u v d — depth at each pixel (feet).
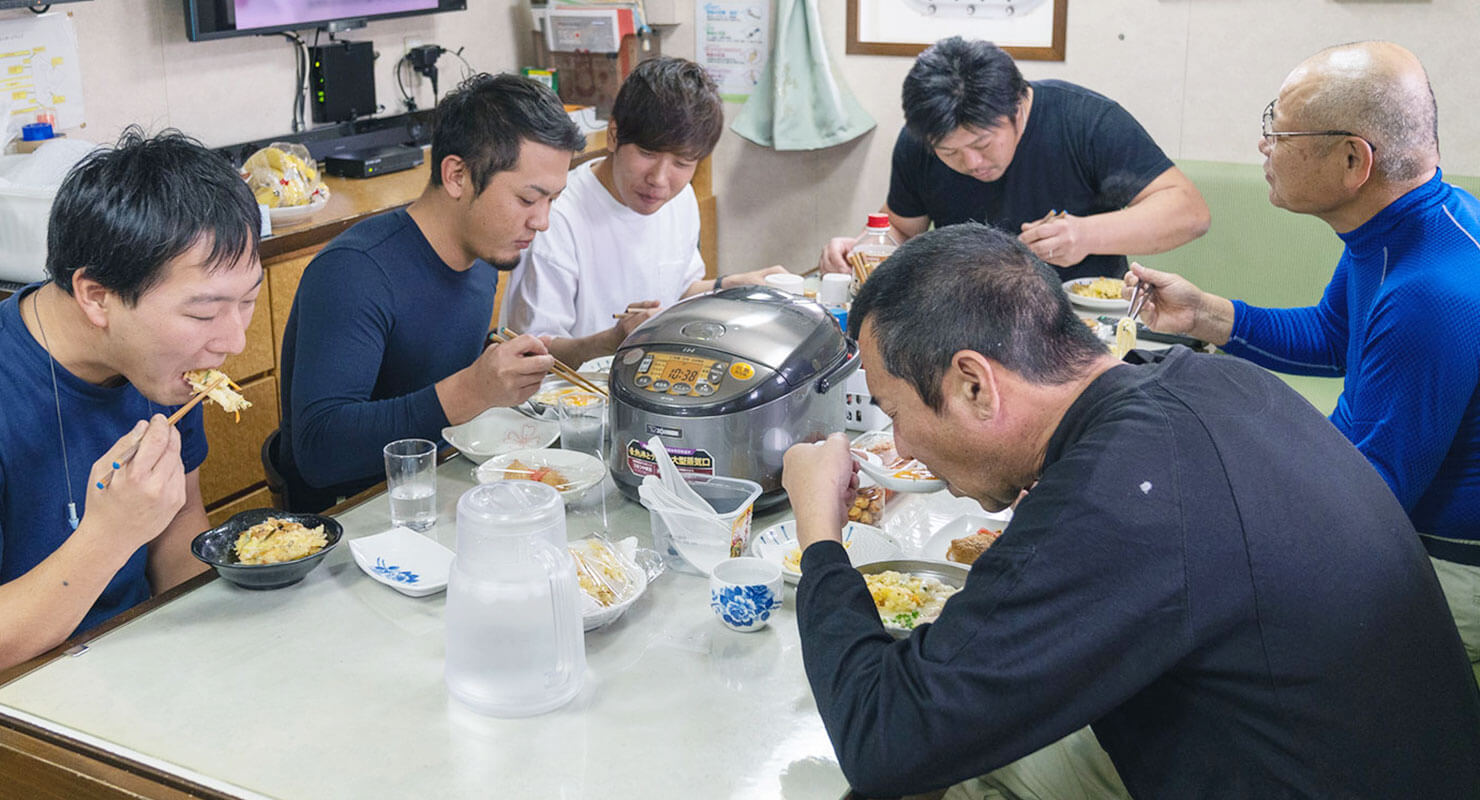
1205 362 3.84
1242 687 3.34
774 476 5.41
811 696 4.07
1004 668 3.26
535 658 3.87
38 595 4.21
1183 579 3.24
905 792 3.44
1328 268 11.12
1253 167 11.46
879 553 5.11
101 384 4.92
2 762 3.79
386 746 3.75
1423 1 10.86
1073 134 9.25
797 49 13.43
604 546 4.80
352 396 5.93
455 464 6.09
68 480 4.86
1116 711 3.65
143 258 4.17
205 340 4.43
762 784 3.59
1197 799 3.49
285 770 3.62
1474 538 6.29
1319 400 10.03
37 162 8.43
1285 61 11.53
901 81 13.37
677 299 8.97
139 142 4.38
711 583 4.54
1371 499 3.60
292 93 12.12
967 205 9.75
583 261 8.18
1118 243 8.77
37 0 9.17
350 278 6.03
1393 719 3.39
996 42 12.73
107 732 3.81
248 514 5.15
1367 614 3.39
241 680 4.11
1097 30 12.23
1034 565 3.30
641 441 5.40
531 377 5.52
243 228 4.39
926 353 3.67
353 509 5.49
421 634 4.44
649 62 7.74
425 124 13.47
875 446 5.98
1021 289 3.67
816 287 9.12
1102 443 3.43
